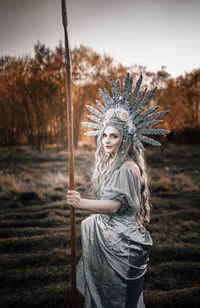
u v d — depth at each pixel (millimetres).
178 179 7805
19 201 5750
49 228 4355
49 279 2928
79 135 12938
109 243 1709
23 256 3439
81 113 12453
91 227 1848
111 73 11555
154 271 3135
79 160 10102
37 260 3342
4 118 12789
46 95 12742
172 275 3066
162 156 11539
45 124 13258
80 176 7371
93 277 1780
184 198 6117
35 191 6105
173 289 2809
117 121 1776
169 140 13094
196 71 14625
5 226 4465
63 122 12789
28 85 12711
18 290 2736
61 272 3053
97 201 1648
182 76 14859
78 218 4820
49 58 12172
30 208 5348
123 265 1680
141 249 1704
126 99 1806
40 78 12578
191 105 14992
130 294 1708
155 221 4730
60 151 12344
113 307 1698
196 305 2512
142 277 1766
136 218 1841
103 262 1732
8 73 12555
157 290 2789
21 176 7629
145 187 1909
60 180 7039
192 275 3061
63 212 5094
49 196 5953
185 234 4168
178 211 5230
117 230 1702
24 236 4059
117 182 1688
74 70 12086
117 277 1688
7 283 2855
